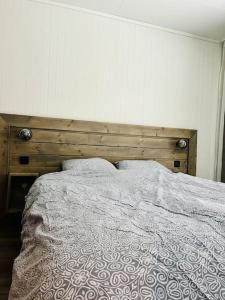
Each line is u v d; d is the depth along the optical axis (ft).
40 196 4.86
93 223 3.16
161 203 4.53
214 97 10.75
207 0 8.04
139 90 9.59
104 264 2.11
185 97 10.31
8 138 7.96
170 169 9.98
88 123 8.77
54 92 8.53
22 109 8.20
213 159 10.80
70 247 2.50
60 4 8.48
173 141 10.03
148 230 2.94
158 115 9.89
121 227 3.01
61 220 3.38
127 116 9.45
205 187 6.31
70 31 8.67
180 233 2.83
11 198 8.07
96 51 8.99
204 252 2.37
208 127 10.75
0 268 5.61
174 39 10.06
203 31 10.03
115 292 1.83
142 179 6.86
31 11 8.23
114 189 5.60
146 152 9.61
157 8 8.55
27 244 3.51
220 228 3.13
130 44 9.43
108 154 9.09
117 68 9.27
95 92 9.01
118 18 9.18
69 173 7.33
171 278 1.97
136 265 2.08
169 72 10.03
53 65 8.50
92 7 8.65
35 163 8.27
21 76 8.18
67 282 1.97
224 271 2.10
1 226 8.00
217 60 10.73
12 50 8.06
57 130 8.48
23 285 2.58
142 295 1.80
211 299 1.85
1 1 7.95
